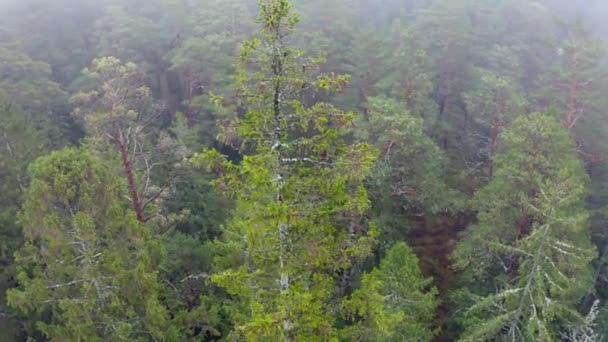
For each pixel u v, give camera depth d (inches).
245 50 424.8
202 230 1095.6
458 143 1411.2
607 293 985.5
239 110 1371.8
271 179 440.1
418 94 1203.2
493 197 814.5
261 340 454.9
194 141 1208.2
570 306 759.7
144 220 820.0
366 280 487.8
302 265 465.7
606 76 1198.9
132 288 622.5
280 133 451.2
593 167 1198.3
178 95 1766.7
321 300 490.3
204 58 1456.7
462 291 824.3
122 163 848.3
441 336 892.0
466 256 823.1
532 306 650.2
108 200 631.8
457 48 1485.0
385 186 975.6
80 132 1536.7
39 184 597.6
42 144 967.0
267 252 466.9
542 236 645.9
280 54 423.5
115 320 617.9
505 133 829.8
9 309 797.9
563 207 720.3
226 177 464.1
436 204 982.4
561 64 1437.0
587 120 1184.2
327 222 472.1
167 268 836.0
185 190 1127.6
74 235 608.7
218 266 759.1
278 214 427.8
